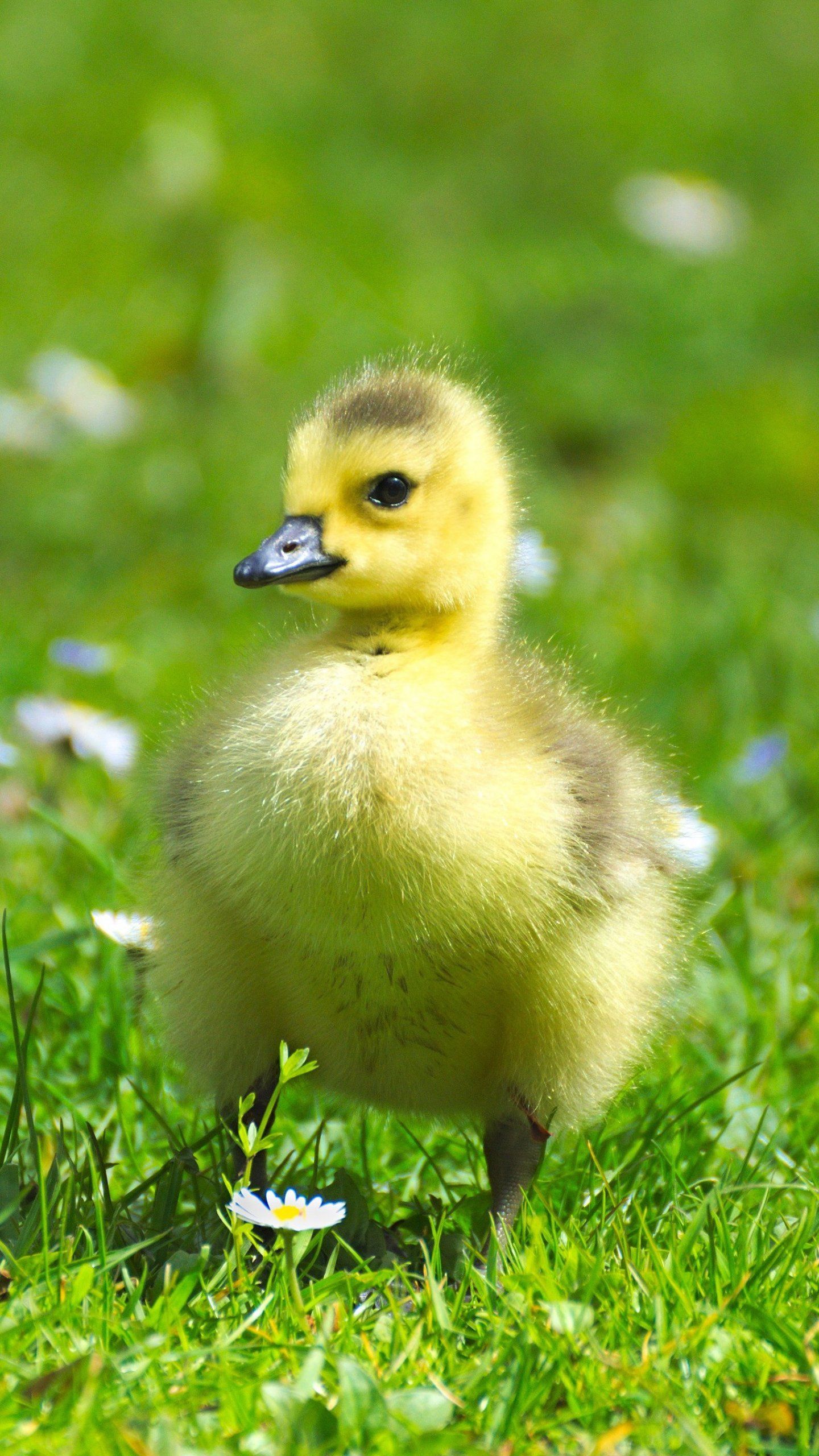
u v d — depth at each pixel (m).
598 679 14.77
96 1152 7.99
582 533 18.72
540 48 33.00
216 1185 8.05
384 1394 6.23
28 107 28.61
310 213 26.42
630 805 8.34
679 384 22.70
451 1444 5.87
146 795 8.86
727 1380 6.52
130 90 29.45
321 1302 7.08
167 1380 6.33
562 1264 7.34
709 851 11.24
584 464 21.42
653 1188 8.39
